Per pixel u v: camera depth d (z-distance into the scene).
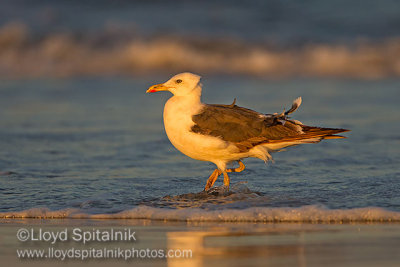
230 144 10.52
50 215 9.66
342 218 9.12
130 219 9.46
